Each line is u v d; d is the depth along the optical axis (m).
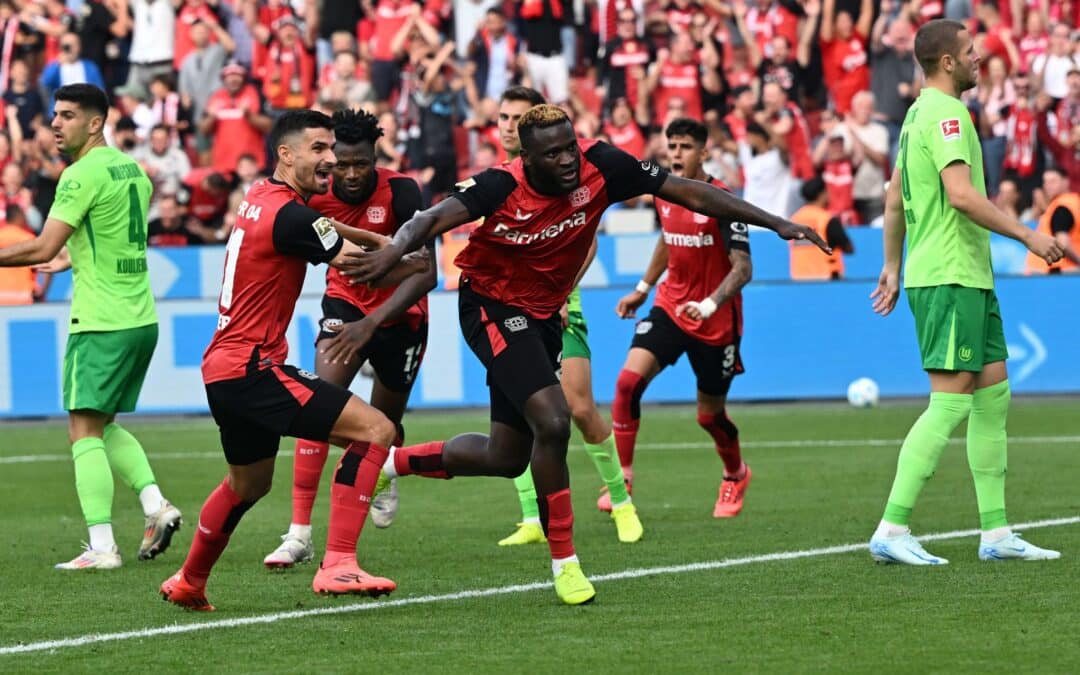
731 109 40.19
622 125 39.12
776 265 34.34
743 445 27.67
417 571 15.54
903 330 34.22
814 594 13.55
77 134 16.41
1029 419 30.58
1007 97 38.66
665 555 16.30
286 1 41.31
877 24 39.91
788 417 32.19
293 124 13.02
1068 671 10.38
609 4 40.59
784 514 19.45
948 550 15.98
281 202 12.66
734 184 38.16
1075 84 37.78
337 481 13.22
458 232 33.69
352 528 13.27
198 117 40.12
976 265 14.99
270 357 12.80
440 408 34.56
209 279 33.72
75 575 15.77
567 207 13.17
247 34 41.16
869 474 23.36
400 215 17.06
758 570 15.02
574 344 17.61
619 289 33.59
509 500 21.84
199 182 37.16
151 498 16.70
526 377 13.34
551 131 12.67
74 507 21.72
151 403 33.50
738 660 10.90
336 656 11.30
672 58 39.78
